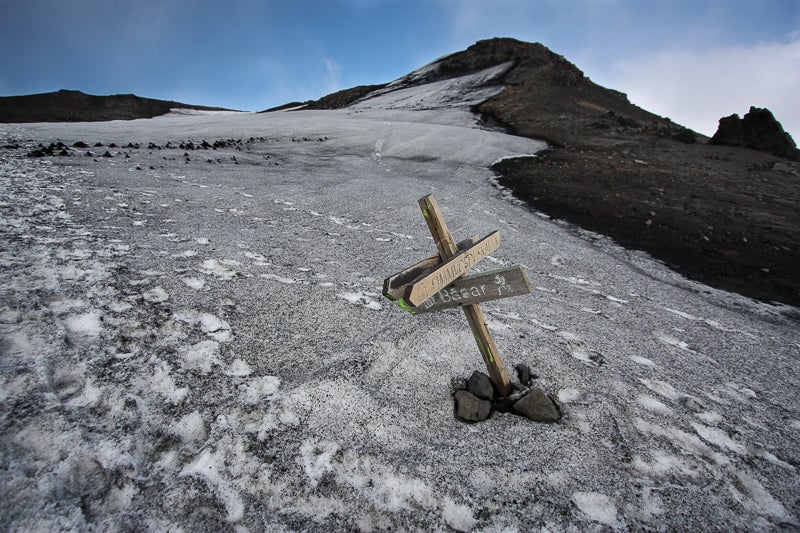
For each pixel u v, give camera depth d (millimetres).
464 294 2902
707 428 3432
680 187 14523
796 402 4074
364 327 4434
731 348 5137
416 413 3221
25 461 2316
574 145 24125
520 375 3748
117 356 3338
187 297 4434
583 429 3211
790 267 8383
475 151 21781
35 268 4352
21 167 9508
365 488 2541
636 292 6914
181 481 2438
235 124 27719
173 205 8148
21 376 2871
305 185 12477
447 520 2400
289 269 5785
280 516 2326
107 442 2562
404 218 10016
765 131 24031
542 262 7922
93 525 2111
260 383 3336
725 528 2545
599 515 2525
